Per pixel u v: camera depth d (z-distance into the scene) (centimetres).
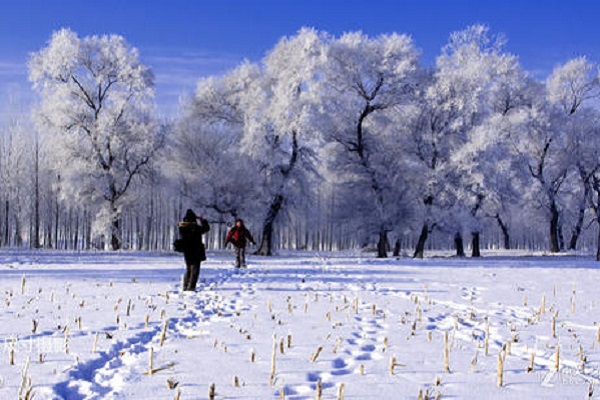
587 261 3322
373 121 4406
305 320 927
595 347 749
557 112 5200
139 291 1302
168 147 4472
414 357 662
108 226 4231
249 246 5128
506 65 5047
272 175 4269
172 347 693
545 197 5400
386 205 4203
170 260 2805
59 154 4162
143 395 480
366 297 1281
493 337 817
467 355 679
